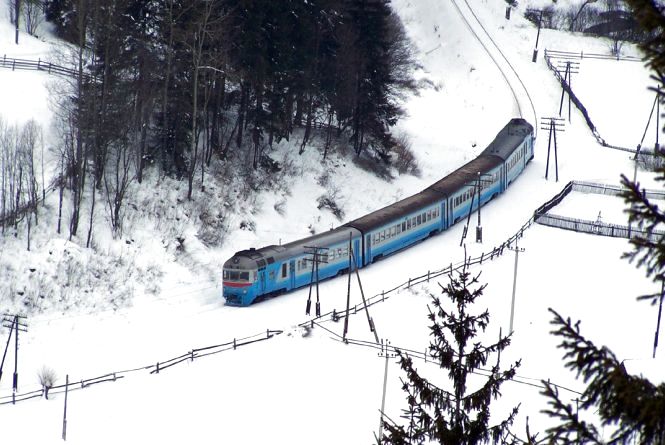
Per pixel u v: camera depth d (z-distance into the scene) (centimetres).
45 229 10738
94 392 8575
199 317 10294
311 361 9294
